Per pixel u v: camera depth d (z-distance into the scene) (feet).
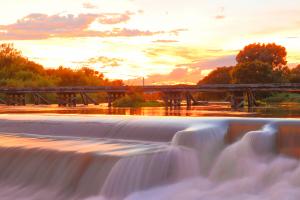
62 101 193.88
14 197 43.96
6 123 71.26
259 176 45.78
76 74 369.91
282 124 51.01
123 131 59.21
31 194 44.50
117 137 58.59
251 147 48.75
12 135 63.46
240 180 45.88
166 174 45.16
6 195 44.47
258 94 198.08
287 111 107.14
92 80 379.35
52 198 43.19
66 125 65.46
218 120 55.98
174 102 168.76
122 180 41.60
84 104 195.00
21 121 70.90
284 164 46.55
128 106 176.35
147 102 186.70
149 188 43.14
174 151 46.55
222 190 43.14
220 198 41.09
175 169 46.06
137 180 42.73
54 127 65.77
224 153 49.80
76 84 365.40
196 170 47.78
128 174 42.06
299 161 46.78
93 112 110.52
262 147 48.47
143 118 65.00
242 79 226.17
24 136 62.18
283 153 48.70
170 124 57.93
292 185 43.39
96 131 61.41
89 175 43.21
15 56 370.73
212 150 50.85
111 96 184.14
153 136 56.08
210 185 44.68
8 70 349.41
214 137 51.88
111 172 41.68
